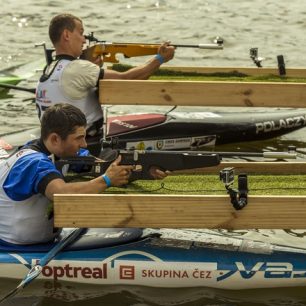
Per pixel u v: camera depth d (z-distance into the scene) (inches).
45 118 690.2
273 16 2082.9
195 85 877.2
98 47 1047.0
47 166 682.8
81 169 776.3
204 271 716.0
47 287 721.0
